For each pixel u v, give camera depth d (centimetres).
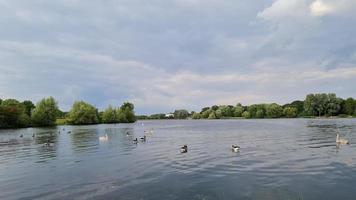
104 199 2339
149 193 2458
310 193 2370
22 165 3981
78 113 19162
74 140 7675
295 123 14562
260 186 2573
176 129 12325
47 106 17212
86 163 3909
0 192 2648
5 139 8362
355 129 9450
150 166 3534
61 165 3844
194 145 5734
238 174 3009
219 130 10688
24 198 2450
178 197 2345
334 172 3027
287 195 2334
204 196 2355
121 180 2886
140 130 11975
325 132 8306
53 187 2730
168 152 4741
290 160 3709
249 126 13025
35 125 16600
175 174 3078
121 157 4328
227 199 2277
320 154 4162
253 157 3994
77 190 2600
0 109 14850
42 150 5603
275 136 7319
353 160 3662
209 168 3334
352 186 2531
